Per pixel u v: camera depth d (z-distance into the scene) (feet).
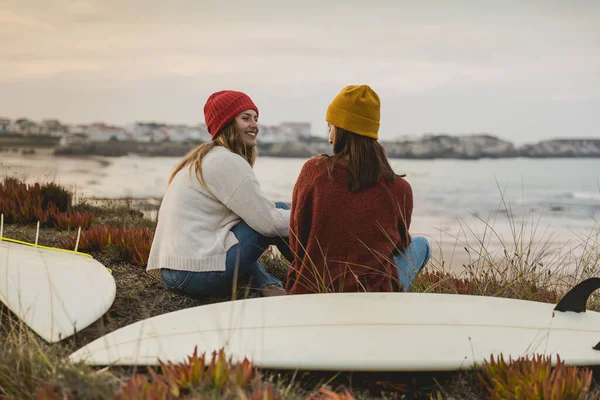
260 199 12.89
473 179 212.84
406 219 12.01
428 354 9.46
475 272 16.33
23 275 11.87
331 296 11.34
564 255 17.12
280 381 9.00
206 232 13.07
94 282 12.32
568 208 101.14
